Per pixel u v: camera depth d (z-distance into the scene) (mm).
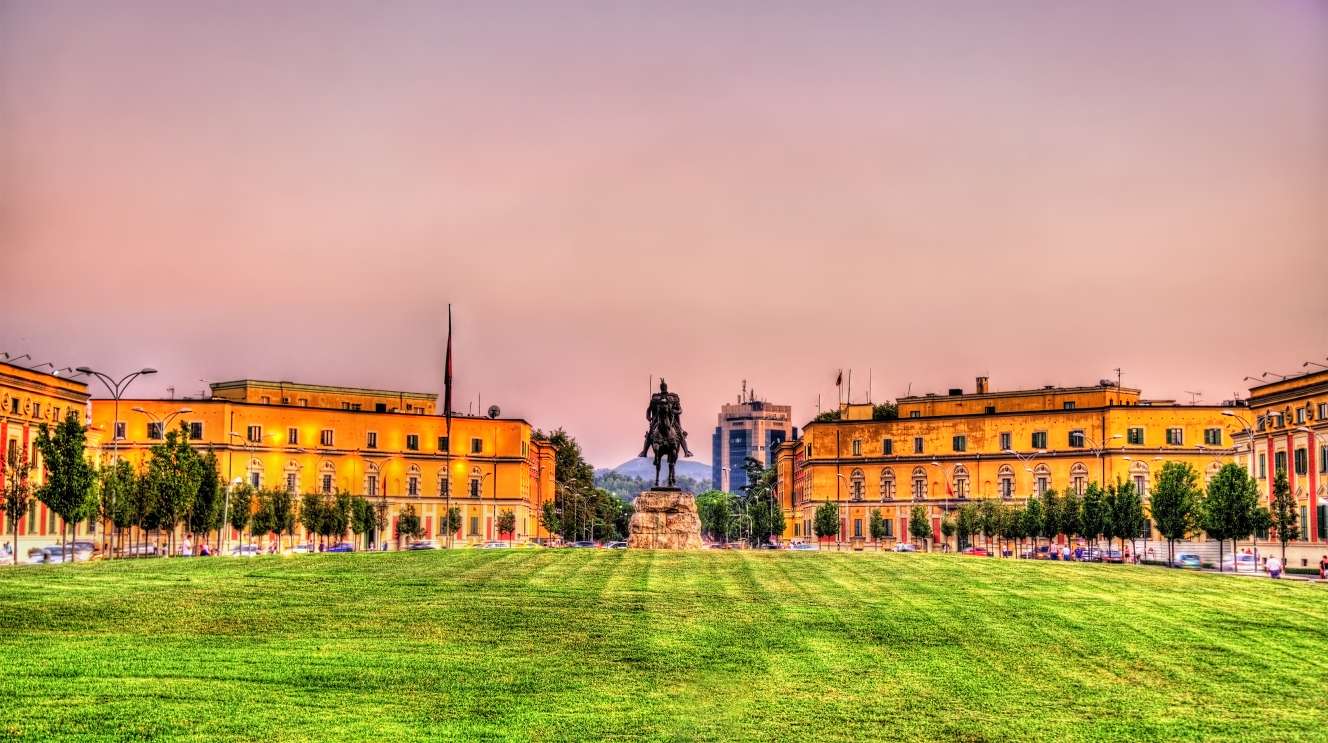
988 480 194375
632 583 74500
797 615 62312
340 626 56719
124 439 183125
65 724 38531
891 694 45500
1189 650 53656
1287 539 113312
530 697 44188
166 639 52406
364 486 196875
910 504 199375
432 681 46125
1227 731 41031
